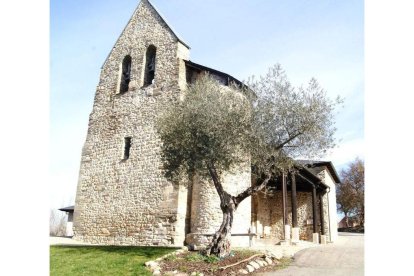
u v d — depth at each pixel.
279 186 19.20
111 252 10.73
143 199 14.53
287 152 10.48
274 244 15.34
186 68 15.89
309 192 21.64
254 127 10.01
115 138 16.50
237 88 11.37
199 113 10.24
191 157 10.27
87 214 16.16
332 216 22.45
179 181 11.33
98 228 15.53
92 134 17.47
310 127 9.89
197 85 11.73
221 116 10.12
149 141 15.20
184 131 10.38
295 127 9.98
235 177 13.85
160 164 14.52
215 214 13.24
